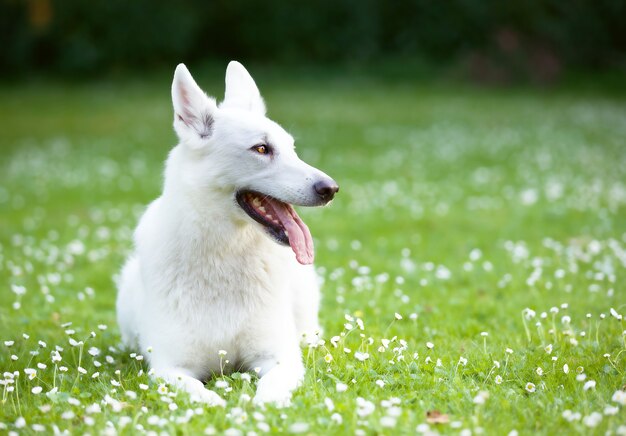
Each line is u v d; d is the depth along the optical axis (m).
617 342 5.59
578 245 9.39
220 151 4.97
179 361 4.96
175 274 4.95
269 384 4.48
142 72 38.50
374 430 3.92
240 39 40.53
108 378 5.00
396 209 12.64
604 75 36.78
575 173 15.53
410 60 37.78
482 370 4.99
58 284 8.20
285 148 5.10
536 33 37.69
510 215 11.82
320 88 33.34
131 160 18.47
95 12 37.69
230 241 4.95
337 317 6.59
